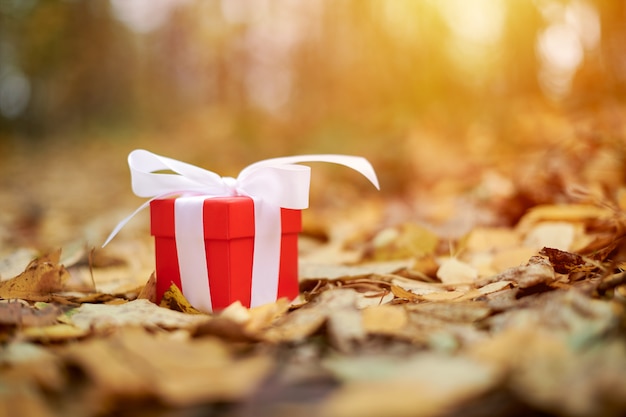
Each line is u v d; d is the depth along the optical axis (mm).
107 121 2645
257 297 473
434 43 1332
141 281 537
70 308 425
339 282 509
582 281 433
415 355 358
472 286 473
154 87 2662
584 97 986
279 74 1876
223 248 462
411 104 1353
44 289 490
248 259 470
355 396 314
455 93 1315
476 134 1090
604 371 326
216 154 1588
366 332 380
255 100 1936
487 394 327
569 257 457
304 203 477
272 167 473
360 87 1501
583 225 571
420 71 1351
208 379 329
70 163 2104
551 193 668
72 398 336
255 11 1969
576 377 324
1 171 1960
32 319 400
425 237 604
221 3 2096
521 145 985
